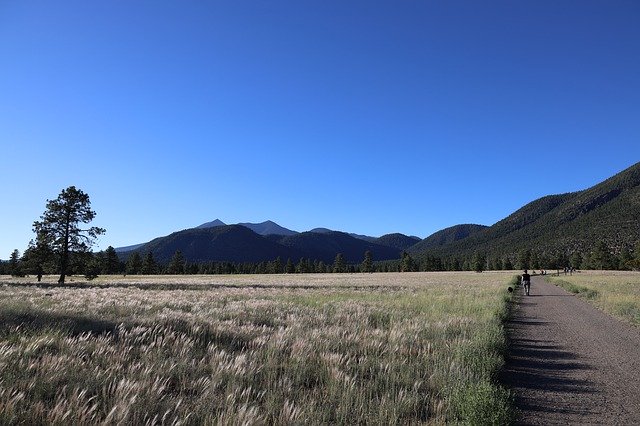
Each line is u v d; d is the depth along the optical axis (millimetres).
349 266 165375
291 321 12055
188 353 7395
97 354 6754
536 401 6273
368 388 5852
